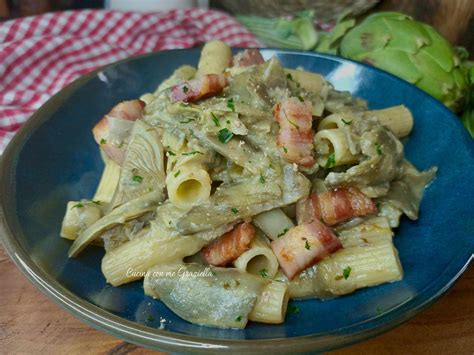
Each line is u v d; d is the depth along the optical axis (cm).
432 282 20
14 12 44
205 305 20
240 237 21
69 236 23
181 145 23
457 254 21
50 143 26
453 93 31
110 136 25
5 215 21
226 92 24
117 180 25
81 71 36
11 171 23
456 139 26
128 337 18
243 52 29
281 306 20
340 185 23
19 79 35
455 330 22
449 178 25
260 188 22
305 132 23
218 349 17
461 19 36
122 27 38
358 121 24
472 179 24
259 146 23
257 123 23
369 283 21
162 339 18
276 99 24
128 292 22
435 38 32
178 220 22
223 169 23
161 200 23
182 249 22
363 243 22
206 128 23
